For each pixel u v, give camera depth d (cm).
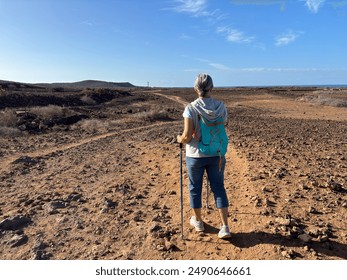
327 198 519
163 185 652
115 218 495
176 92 7869
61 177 745
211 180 396
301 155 855
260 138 1206
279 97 5609
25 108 2758
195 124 376
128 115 2722
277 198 520
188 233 431
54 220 497
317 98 4662
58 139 1444
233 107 3841
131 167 820
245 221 445
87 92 4400
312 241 385
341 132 1480
